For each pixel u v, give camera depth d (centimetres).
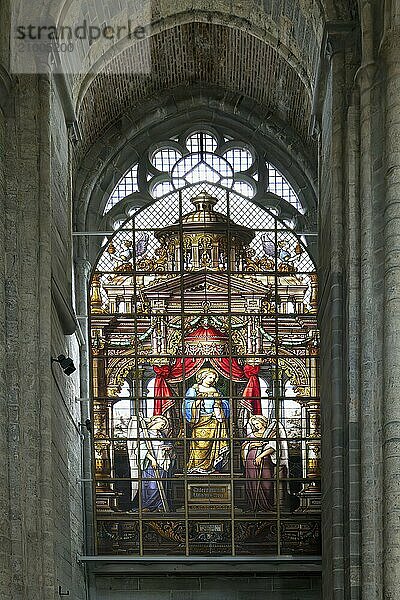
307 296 4222
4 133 2855
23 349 2830
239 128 4378
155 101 4312
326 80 3328
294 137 4309
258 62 4084
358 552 2767
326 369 3297
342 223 3044
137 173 4378
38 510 2795
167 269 4247
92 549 4041
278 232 4262
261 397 4153
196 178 4378
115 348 4184
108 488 4094
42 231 2914
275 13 3634
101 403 4150
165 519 4075
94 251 4278
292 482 4106
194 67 4250
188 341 4209
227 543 4069
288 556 3972
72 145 3678
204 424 4150
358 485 2797
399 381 2491
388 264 2541
